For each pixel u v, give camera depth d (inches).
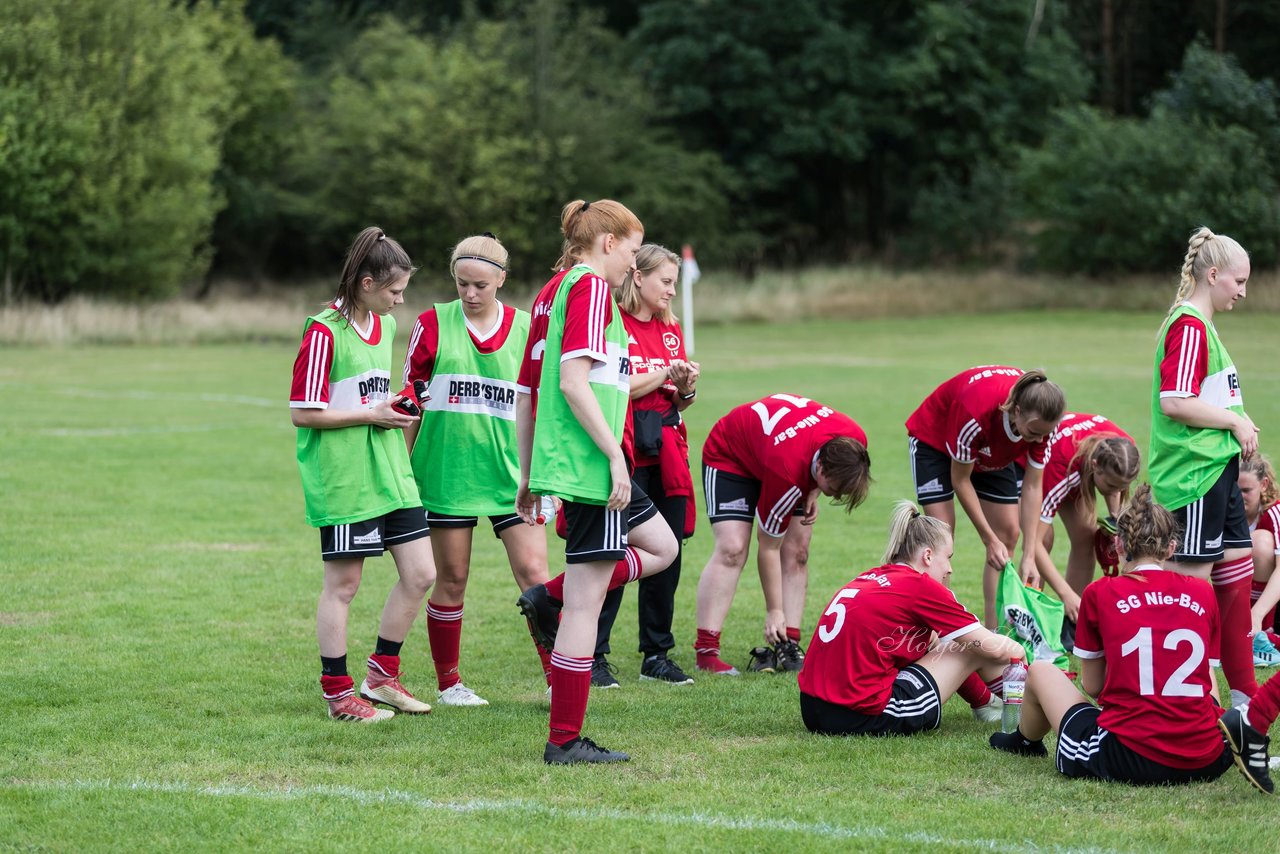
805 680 276.5
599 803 227.5
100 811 221.5
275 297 2219.5
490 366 301.9
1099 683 248.5
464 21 2354.8
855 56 2250.2
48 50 1690.5
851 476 309.4
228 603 398.3
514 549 310.8
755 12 2262.6
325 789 234.4
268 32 2696.9
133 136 1785.2
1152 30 2623.0
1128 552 243.6
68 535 500.7
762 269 2304.4
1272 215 1904.5
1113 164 2005.4
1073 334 1596.9
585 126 2155.5
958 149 2314.2
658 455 331.3
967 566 450.3
